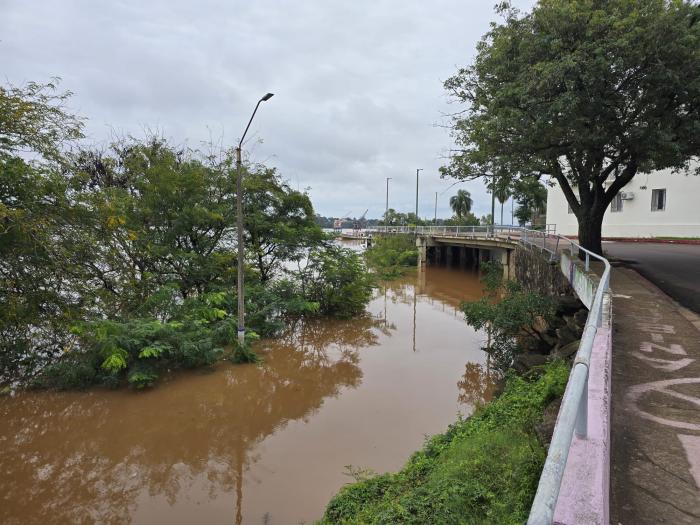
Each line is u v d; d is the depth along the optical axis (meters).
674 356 5.47
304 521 6.08
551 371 6.45
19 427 8.94
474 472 4.34
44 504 6.64
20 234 9.20
